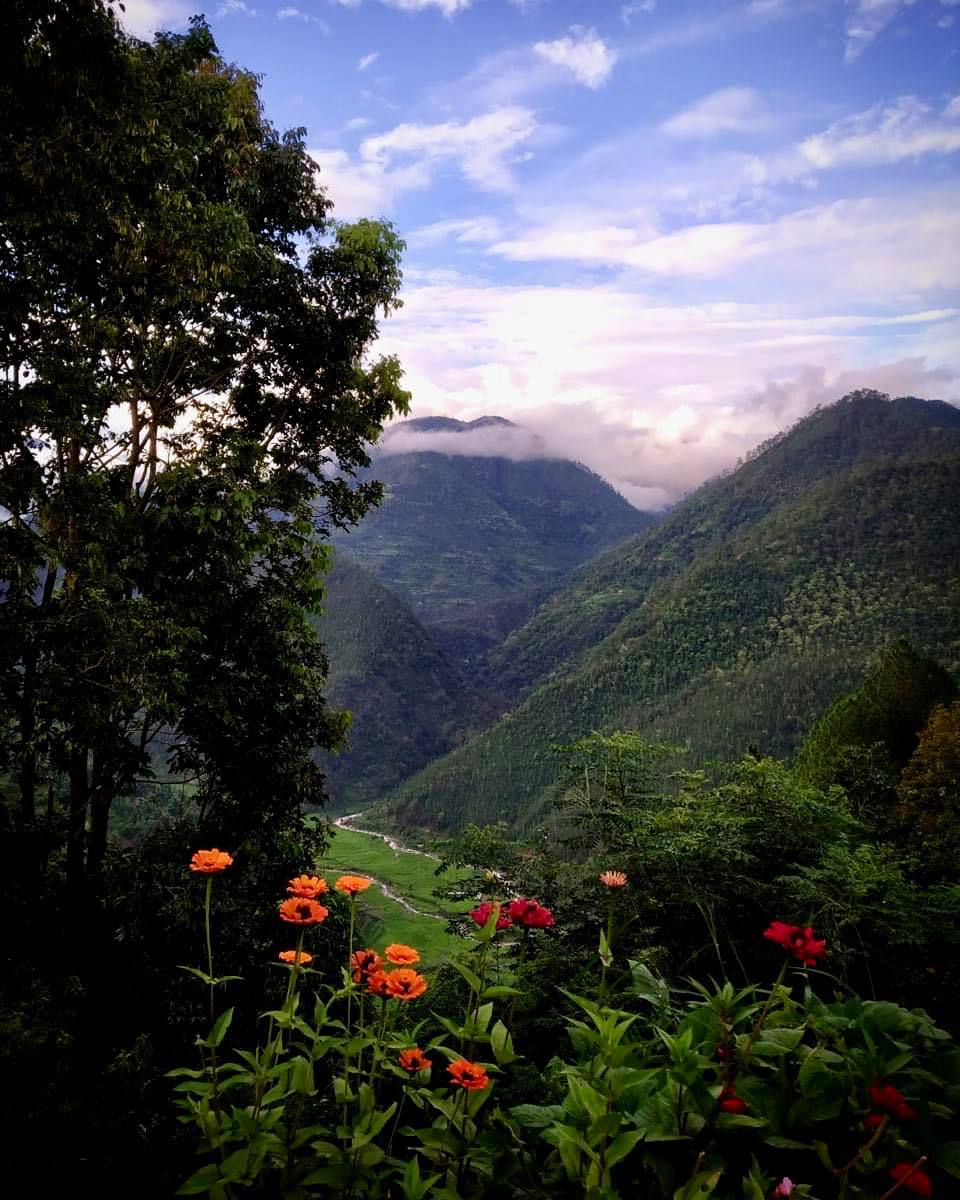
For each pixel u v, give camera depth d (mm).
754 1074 1760
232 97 8766
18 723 7398
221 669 8898
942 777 16578
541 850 6637
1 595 6625
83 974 6695
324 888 2055
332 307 9992
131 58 6566
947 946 5250
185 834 8727
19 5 4836
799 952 1697
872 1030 1711
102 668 7051
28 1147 3416
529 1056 3582
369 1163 1606
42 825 6902
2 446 6367
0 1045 4117
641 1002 3463
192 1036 6629
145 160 6305
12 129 5402
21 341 6723
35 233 6426
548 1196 1585
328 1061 2572
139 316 8297
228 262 7586
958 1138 1547
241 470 8711
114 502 7680
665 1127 1532
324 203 9867
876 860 5723
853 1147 1574
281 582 9680
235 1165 1557
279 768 8922
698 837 5574
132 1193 3084
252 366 10047
